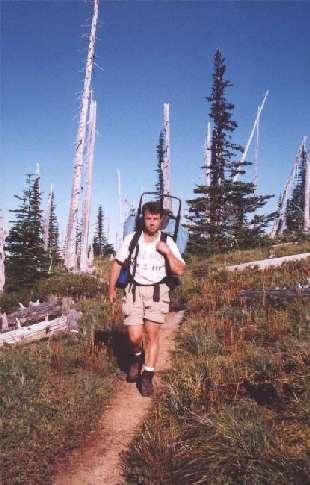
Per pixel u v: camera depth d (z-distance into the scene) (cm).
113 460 418
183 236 562
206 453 388
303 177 4822
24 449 416
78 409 489
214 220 2842
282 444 376
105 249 5909
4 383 530
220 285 1147
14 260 1962
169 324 883
